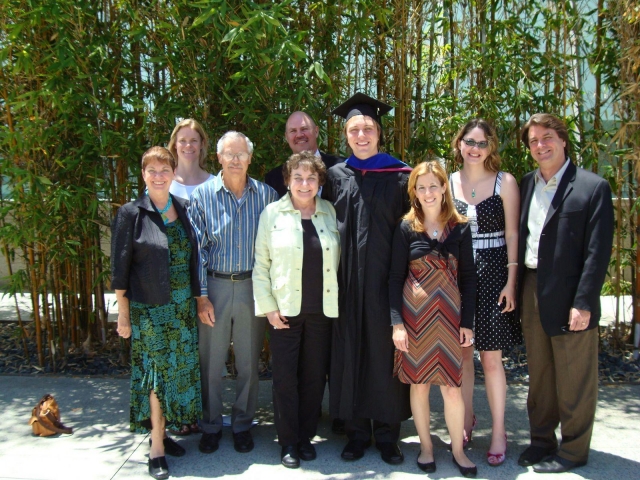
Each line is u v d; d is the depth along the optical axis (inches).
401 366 103.5
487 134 107.0
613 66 156.9
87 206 148.6
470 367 113.3
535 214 104.3
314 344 108.3
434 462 104.3
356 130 108.1
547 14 156.9
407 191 105.7
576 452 103.8
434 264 101.3
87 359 161.5
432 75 161.8
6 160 140.9
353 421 111.0
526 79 154.4
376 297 105.7
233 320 112.7
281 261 104.7
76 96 134.2
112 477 102.0
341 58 142.3
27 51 134.7
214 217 110.0
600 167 160.2
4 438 117.0
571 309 99.6
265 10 124.6
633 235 162.6
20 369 156.1
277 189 125.0
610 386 144.6
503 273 106.6
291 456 105.7
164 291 100.1
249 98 136.8
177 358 103.7
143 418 102.3
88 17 138.5
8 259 159.8
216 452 110.8
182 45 132.4
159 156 99.8
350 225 107.4
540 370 106.4
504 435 108.4
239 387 114.0
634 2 140.9
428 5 156.5
